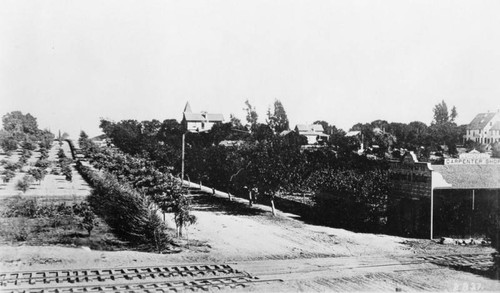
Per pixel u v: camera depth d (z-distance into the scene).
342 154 83.25
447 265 36.81
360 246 42.84
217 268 34.19
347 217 53.16
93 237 40.81
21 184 59.41
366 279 32.81
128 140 89.00
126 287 28.59
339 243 43.84
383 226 51.03
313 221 54.59
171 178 54.84
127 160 76.44
